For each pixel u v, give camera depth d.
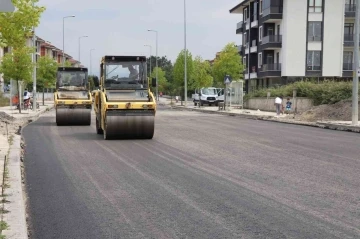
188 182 9.48
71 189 8.82
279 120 30.42
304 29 52.59
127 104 17.16
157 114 38.09
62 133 20.33
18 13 20.09
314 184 9.32
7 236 5.64
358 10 24.27
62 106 24.36
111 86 18.41
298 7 52.41
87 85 25.75
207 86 60.22
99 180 9.67
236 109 46.31
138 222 6.68
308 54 52.91
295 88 39.84
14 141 15.76
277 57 56.03
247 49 64.88
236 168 11.19
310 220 6.77
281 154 13.73
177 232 6.21
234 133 20.66
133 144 16.14
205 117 34.12
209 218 6.87
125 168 11.14
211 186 9.09
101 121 18.62
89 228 6.41
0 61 32.78
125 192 8.56
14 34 19.97
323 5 52.28
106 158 12.77
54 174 10.34
